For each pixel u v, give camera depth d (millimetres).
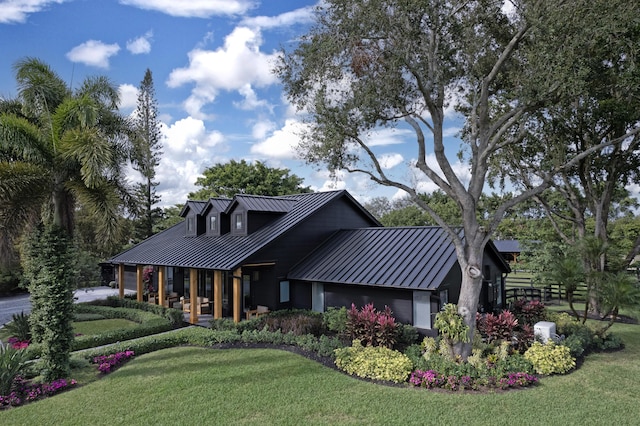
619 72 11453
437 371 10008
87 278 33344
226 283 20234
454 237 11523
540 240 28797
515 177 22375
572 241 21625
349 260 17125
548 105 11477
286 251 18125
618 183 22328
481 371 9992
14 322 15828
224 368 11117
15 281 30984
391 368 10172
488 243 17375
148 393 9430
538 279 24500
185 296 23672
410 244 16844
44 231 11242
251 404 8664
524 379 9688
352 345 12766
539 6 10172
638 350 13273
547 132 19172
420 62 11750
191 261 18172
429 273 14219
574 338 12539
